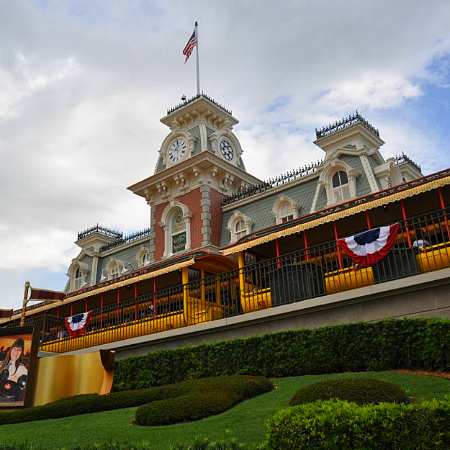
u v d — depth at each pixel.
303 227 14.56
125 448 6.52
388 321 10.73
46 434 8.99
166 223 28.84
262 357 12.23
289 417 5.86
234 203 27.27
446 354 9.59
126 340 16.33
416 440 5.16
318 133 24.83
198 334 14.77
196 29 33.44
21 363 14.05
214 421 8.30
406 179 25.69
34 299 17.97
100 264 33.59
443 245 12.62
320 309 12.57
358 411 5.50
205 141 29.06
